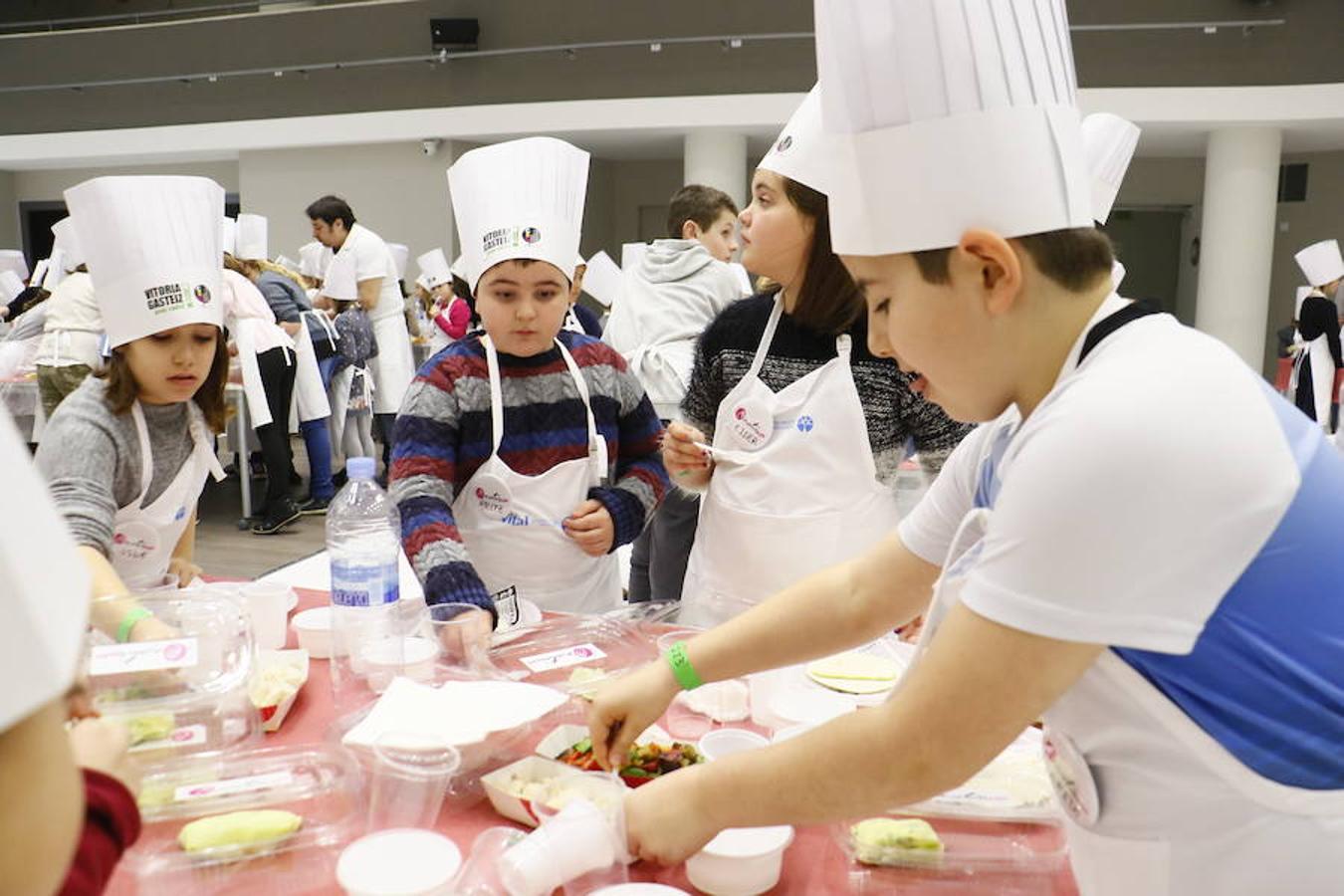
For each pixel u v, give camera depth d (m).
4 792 0.43
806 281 1.59
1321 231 8.94
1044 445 0.65
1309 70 7.05
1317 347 5.81
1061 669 0.65
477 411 1.68
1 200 10.91
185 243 1.46
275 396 4.75
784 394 1.65
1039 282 0.70
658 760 1.04
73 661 0.44
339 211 5.91
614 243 10.45
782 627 1.02
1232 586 0.65
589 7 7.90
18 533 0.42
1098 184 1.69
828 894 0.86
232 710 1.08
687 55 7.83
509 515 1.68
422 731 1.00
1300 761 0.68
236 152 9.27
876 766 0.72
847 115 0.74
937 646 0.70
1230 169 7.49
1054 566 0.63
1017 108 0.68
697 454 1.73
